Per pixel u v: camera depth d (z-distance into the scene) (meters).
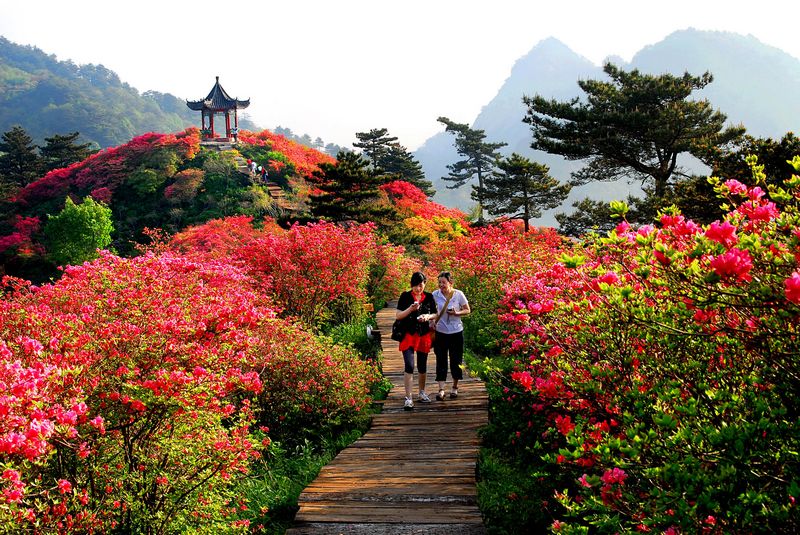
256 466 6.18
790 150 12.10
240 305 6.07
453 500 4.82
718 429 2.46
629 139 22.56
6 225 43.69
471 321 12.27
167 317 5.19
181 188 42.12
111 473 4.11
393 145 62.38
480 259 13.53
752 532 2.26
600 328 3.44
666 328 2.77
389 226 26.42
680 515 2.25
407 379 7.40
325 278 12.50
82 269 7.01
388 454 5.92
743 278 2.40
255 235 25.81
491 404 7.29
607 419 3.34
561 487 4.95
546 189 37.94
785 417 2.58
